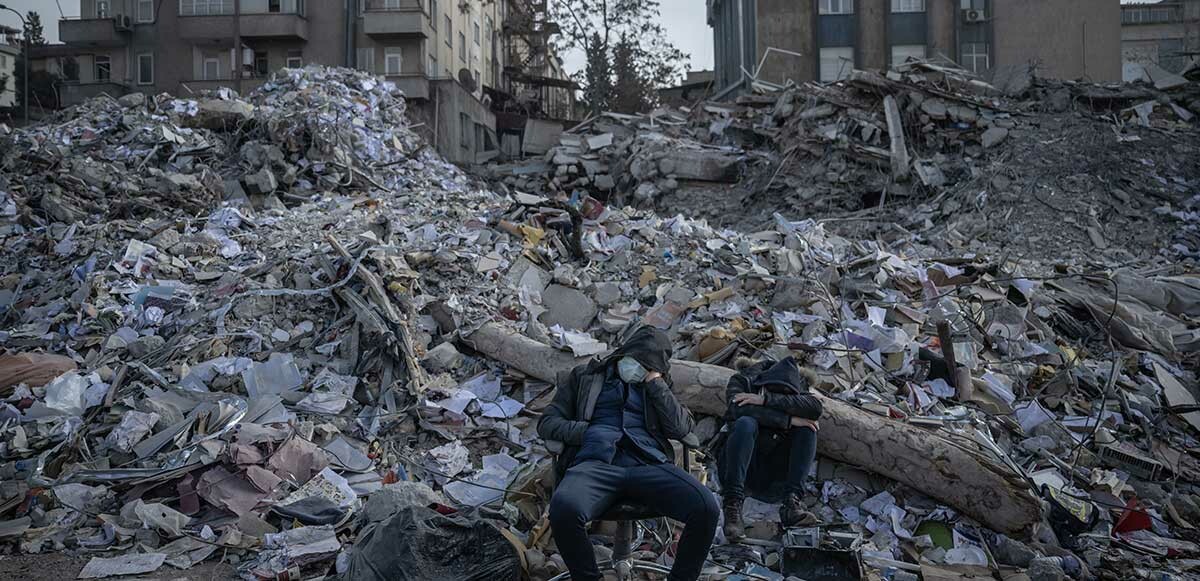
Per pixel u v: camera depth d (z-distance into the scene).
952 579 3.93
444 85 28.23
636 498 3.50
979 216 13.68
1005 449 5.11
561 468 3.78
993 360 6.00
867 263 6.90
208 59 29.53
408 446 5.13
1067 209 13.32
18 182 10.98
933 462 4.42
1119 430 5.38
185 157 13.16
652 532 4.29
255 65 29.53
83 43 29.31
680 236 8.03
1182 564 4.15
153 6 29.31
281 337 6.23
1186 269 10.63
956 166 15.40
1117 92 16.59
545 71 44.59
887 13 25.50
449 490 4.66
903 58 25.56
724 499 4.19
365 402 5.54
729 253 7.42
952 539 4.33
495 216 8.92
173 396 5.46
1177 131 15.63
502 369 5.87
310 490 4.59
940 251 11.88
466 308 6.42
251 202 12.17
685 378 5.12
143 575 3.93
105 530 4.32
